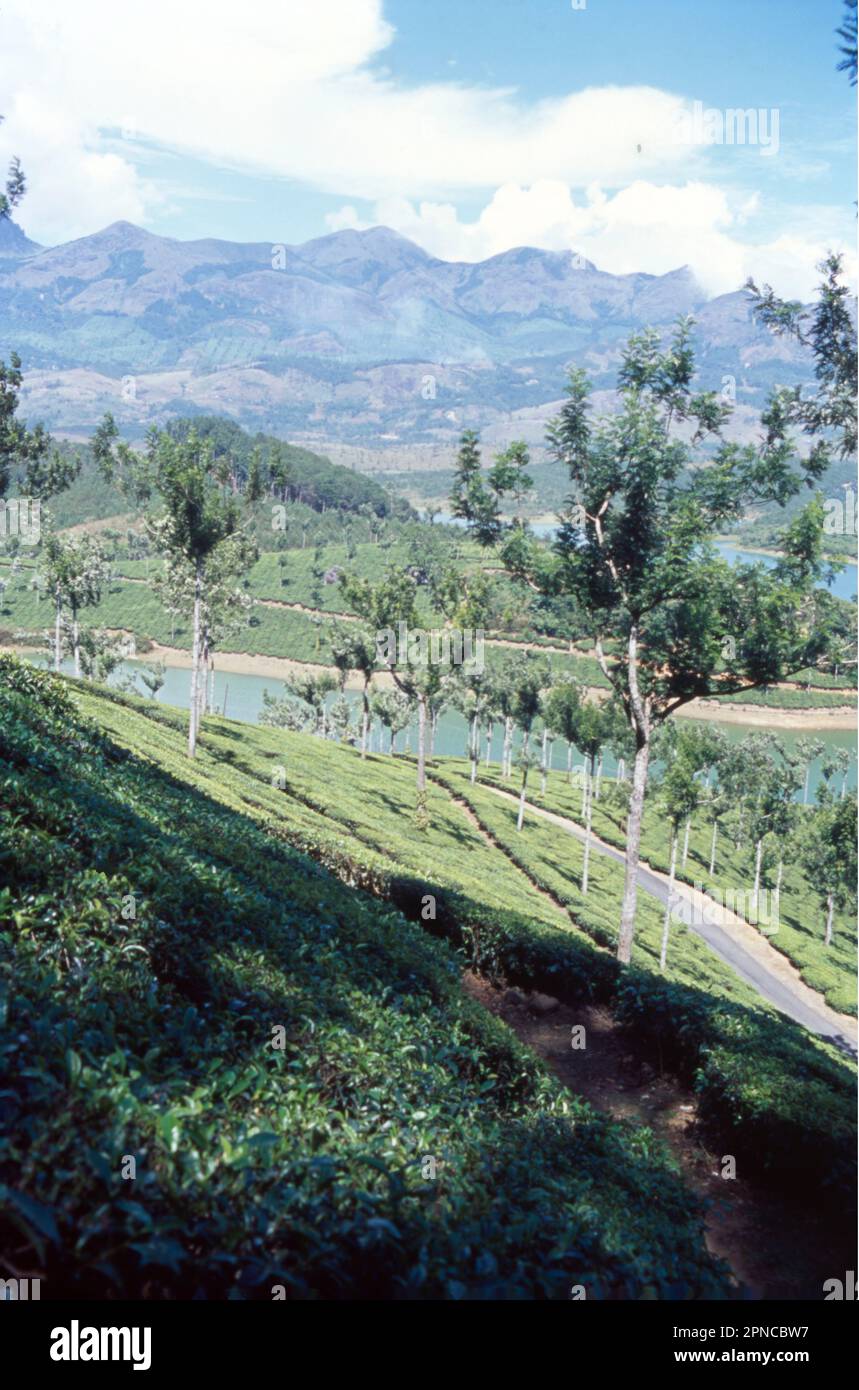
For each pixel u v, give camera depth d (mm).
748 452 24062
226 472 58062
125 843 12133
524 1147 9820
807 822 81062
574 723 65375
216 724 63906
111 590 199625
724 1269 9188
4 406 52531
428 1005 13375
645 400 24688
